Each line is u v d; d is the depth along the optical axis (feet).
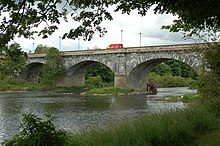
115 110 147.23
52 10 29.07
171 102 176.76
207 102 68.39
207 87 71.97
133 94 251.60
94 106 165.17
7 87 293.23
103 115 130.62
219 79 70.54
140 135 43.91
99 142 43.45
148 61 258.57
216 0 31.04
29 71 361.71
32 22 28.86
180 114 59.00
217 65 69.87
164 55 243.60
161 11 33.40
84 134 48.34
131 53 267.59
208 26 42.29
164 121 52.13
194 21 39.68
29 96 232.53
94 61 298.35
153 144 43.45
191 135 47.50
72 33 32.42
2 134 92.27
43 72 336.29
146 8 32.89
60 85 326.85
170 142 44.19
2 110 148.66
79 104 175.42
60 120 117.60
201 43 72.08
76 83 342.85
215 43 69.87
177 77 434.30
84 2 29.55
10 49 29.53
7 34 27.73
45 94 254.06
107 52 282.15
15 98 215.10
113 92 252.62
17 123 111.55
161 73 460.55
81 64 318.04
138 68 272.31
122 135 44.52
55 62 315.78
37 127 29.17
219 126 54.19
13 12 27.20
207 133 50.11
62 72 320.09
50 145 28.86
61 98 214.90
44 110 148.87
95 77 393.91
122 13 33.22
